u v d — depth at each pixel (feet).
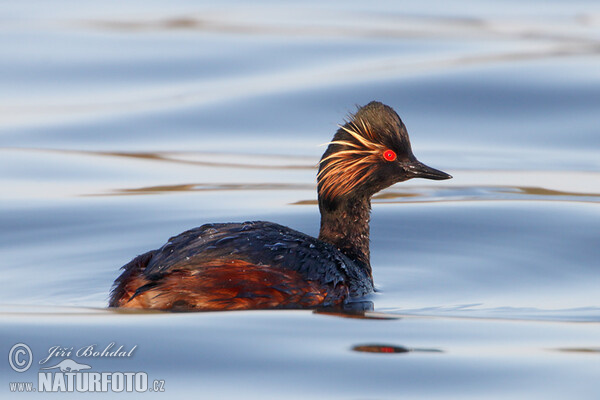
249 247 36.35
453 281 43.32
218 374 30.25
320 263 36.86
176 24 106.42
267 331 33.45
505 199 58.13
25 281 42.60
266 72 88.48
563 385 29.73
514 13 115.65
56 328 33.94
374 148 41.98
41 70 89.40
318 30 104.17
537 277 44.06
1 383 29.94
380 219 54.03
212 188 60.80
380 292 41.24
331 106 78.23
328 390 29.30
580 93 79.92
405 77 83.41
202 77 87.61
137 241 49.44
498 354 32.35
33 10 115.34
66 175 63.62
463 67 86.38
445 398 28.84
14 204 56.24
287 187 61.21
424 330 34.86
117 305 35.99
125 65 90.74
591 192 59.52
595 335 34.63
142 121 76.59
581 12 115.85
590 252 47.73
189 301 34.88
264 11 115.03
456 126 75.25
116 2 121.70
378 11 115.96
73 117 77.51
